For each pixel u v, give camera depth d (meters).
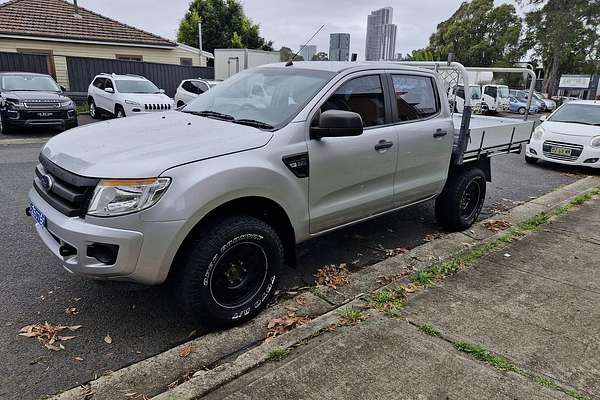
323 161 3.41
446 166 4.75
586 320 3.27
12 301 3.35
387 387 2.48
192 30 31.41
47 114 11.48
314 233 3.60
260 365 2.65
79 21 20.42
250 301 3.13
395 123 4.12
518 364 2.72
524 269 4.14
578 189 7.71
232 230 2.89
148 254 2.62
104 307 3.33
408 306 3.37
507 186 7.97
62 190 2.75
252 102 3.72
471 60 44.44
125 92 14.14
